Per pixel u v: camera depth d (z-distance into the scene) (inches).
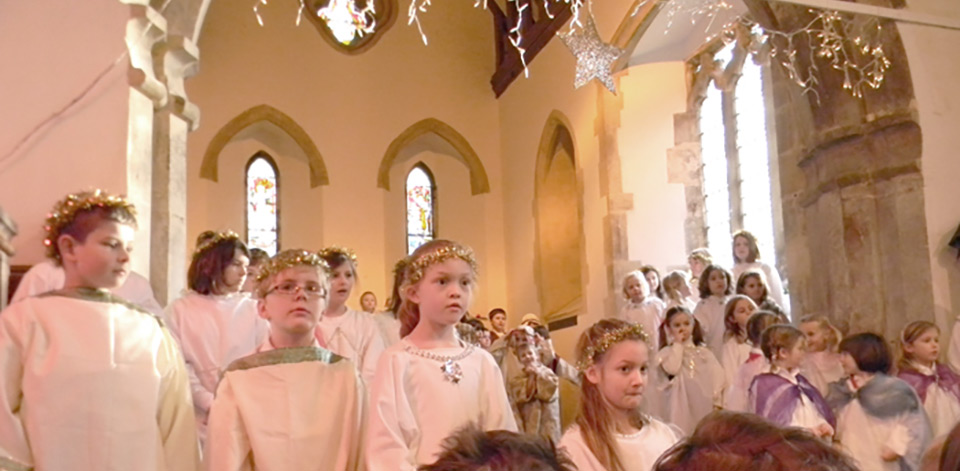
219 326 177.0
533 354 259.0
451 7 617.3
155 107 251.1
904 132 271.1
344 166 580.1
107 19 235.3
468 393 124.2
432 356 125.3
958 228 260.5
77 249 118.5
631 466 128.2
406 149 607.2
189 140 546.6
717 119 430.3
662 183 441.1
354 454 126.4
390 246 586.6
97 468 111.3
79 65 232.7
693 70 446.6
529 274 551.2
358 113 589.0
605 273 440.8
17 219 224.1
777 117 332.2
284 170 581.3
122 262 120.3
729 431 46.1
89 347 114.6
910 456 191.9
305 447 123.0
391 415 119.1
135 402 115.9
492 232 596.7
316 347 130.6
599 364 132.0
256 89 566.9
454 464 52.2
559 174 526.6
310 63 583.8
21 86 231.1
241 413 123.3
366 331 198.7
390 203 593.6
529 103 551.5
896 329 271.3
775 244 371.9
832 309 292.0
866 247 279.1
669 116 446.3
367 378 190.9
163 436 120.6
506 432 55.9
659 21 424.5
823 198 296.0
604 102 442.9
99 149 228.8
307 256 131.8
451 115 604.1
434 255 127.7
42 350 113.7
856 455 195.8
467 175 609.6
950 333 259.4
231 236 184.1
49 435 110.1
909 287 268.2
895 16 246.8
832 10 264.7
